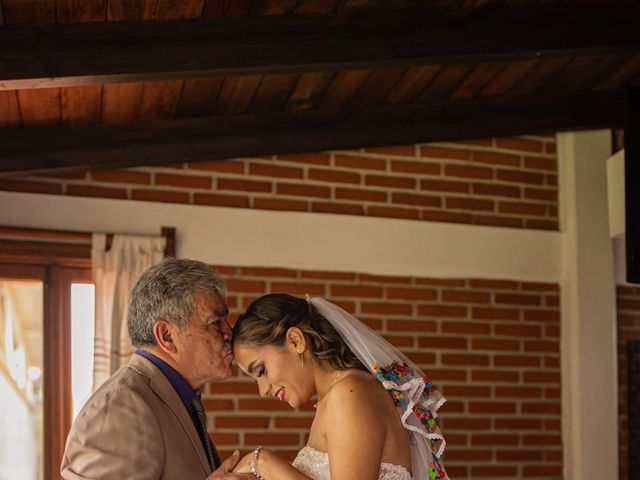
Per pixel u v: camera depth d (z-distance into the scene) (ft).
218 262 14.71
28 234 13.71
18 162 13.53
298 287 15.06
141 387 7.86
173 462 7.76
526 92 15.64
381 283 15.49
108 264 13.98
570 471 16.12
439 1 11.82
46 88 12.19
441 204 15.98
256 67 11.28
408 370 7.95
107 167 13.97
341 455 7.34
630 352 16.76
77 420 7.72
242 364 8.02
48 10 10.25
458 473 15.67
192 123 14.35
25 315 13.94
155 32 10.96
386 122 15.21
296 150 14.78
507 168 16.43
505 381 16.05
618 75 15.20
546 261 16.49
